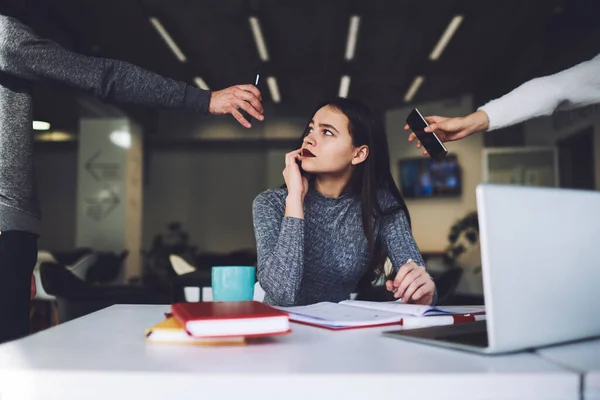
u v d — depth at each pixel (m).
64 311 3.12
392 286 1.30
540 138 7.71
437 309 1.09
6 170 1.48
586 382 0.59
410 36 7.47
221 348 0.77
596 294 0.80
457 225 7.47
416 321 1.01
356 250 1.62
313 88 9.93
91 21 6.95
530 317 0.72
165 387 0.60
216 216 12.46
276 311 0.83
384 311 1.10
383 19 6.94
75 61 1.54
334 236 1.61
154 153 12.58
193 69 8.82
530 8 6.43
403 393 0.58
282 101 10.84
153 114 11.04
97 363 0.66
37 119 5.97
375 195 1.63
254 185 12.43
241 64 8.63
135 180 10.02
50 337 0.87
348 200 1.66
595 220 0.80
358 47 7.93
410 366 0.64
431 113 9.59
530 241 0.72
